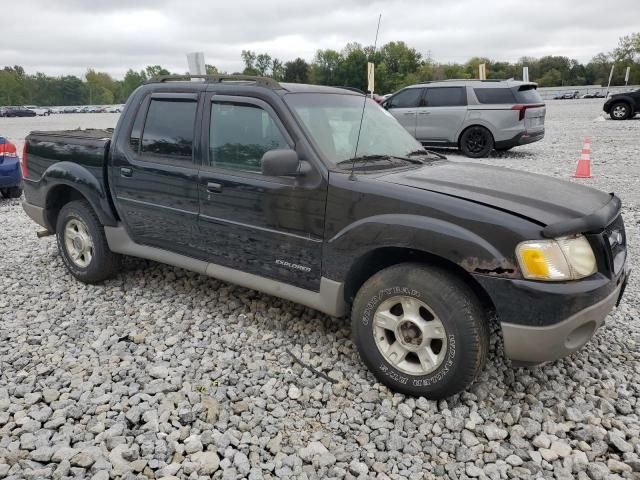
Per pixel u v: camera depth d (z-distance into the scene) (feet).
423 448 9.02
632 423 9.56
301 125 11.28
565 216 9.26
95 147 14.79
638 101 69.00
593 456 8.77
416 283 9.66
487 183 10.68
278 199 11.35
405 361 10.30
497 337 12.60
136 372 11.07
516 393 10.48
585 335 9.61
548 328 8.87
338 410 9.93
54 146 15.96
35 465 8.39
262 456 8.71
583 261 9.17
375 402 10.19
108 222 14.90
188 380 10.79
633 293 15.21
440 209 9.49
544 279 8.82
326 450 8.79
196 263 13.39
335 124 12.06
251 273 12.40
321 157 10.96
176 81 13.74
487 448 9.00
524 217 9.05
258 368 11.29
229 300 14.65
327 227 10.76
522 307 8.91
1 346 12.30
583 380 10.89
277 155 10.36
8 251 19.58
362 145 12.11
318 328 13.00
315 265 11.16
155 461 8.47
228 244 12.53
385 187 10.14
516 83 40.73
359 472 8.38
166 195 13.39
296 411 9.89
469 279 9.82
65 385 10.63
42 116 180.14
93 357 11.70
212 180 12.37
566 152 43.78
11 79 367.04
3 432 9.16
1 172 28.25
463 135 42.09
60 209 16.92
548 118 82.33
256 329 13.00
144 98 14.11
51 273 17.13
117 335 12.75
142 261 17.66
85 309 14.34
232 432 9.19
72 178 15.19
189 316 13.74
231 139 12.28
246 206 11.91
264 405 10.01
